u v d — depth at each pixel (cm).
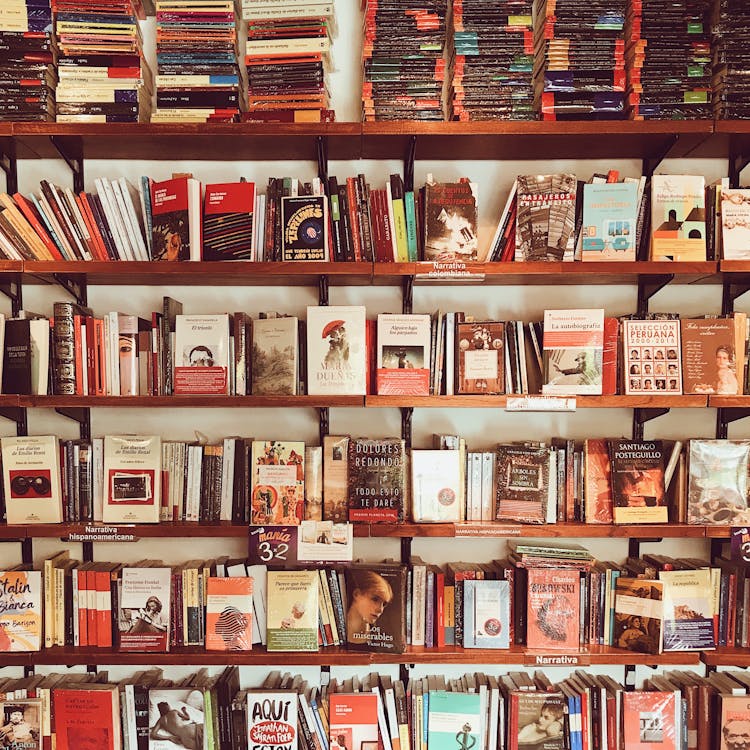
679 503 205
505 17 196
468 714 202
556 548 210
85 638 205
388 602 200
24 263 194
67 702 202
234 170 225
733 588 205
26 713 203
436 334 203
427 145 208
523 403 195
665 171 225
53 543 226
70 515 205
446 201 200
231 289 226
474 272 196
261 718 202
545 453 202
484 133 195
